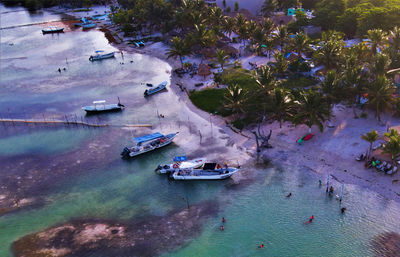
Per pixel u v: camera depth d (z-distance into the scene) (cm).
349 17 12912
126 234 5109
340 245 4681
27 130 8625
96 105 9688
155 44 15538
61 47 16075
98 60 13988
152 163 6944
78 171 6812
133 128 8375
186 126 8256
